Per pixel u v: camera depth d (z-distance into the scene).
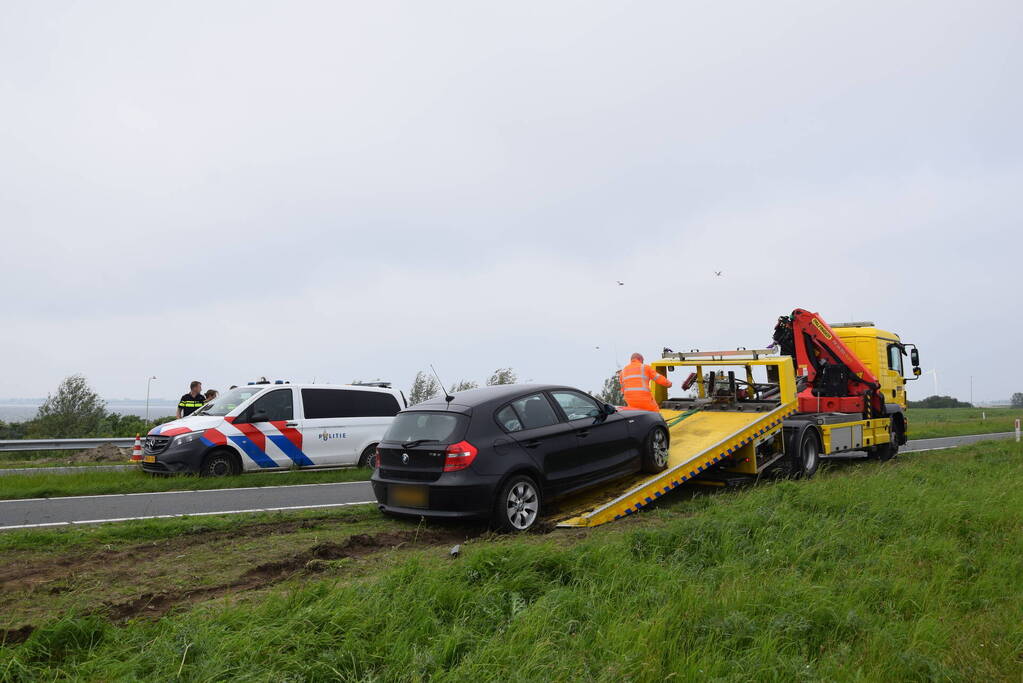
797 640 5.03
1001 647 5.09
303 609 4.88
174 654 4.26
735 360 12.92
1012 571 6.89
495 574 5.87
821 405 14.91
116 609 5.35
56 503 11.20
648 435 10.23
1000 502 9.66
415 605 5.10
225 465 14.09
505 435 8.41
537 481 8.62
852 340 16.83
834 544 7.35
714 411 13.09
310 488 13.10
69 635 4.57
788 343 15.21
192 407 17.08
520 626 4.84
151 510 10.47
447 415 8.38
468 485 7.95
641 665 4.40
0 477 13.78
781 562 6.78
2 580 6.20
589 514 8.67
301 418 15.02
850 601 5.70
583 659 4.43
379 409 16.12
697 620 5.18
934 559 7.18
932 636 5.14
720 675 4.46
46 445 18.98
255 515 9.29
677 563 6.52
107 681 4.03
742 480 11.57
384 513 8.81
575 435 9.12
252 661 4.26
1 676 4.04
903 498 9.49
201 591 5.90
